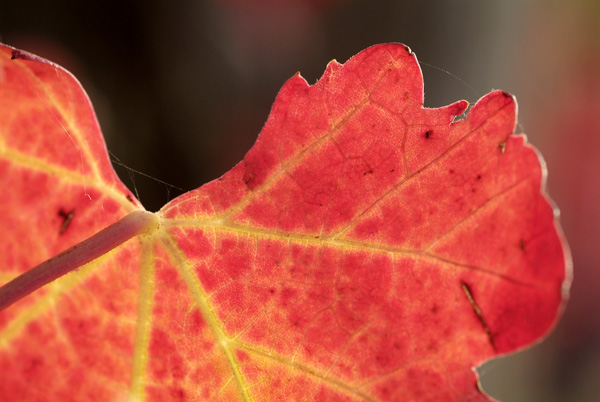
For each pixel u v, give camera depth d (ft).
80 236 0.57
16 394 0.59
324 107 0.53
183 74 1.03
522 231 0.50
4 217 0.57
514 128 0.51
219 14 1.04
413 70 0.52
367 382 0.53
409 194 0.53
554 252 0.49
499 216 0.51
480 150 0.52
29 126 0.56
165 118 1.02
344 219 0.53
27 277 0.54
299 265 0.54
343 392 0.54
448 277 0.52
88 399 0.58
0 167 0.57
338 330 0.54
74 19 0.96
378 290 0.53
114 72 0.99
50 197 0.57
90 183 0.56
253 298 0.55
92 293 0.57
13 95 0.55
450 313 0.52
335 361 0.54
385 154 0.53
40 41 0.94
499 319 0.51
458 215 0.52
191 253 0.55
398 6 1.03
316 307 0.54
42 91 0.55
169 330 0.56
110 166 0.56
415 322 0.53
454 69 1.05
